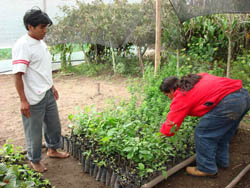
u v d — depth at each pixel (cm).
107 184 277
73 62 950
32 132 278
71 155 340
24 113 259
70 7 538
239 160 329
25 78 260
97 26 488
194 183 283
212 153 277
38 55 258
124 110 345
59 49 791
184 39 675
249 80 449
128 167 273
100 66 835
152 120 308
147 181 260
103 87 668
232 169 310
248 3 402
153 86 384
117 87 665
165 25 625
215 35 748
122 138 274
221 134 267
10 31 623
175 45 649
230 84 259
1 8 597
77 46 962
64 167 314
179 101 255
